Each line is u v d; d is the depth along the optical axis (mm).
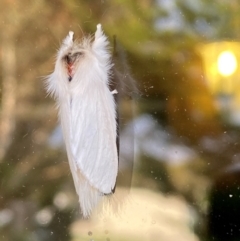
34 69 213
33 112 215
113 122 198
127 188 207
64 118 199
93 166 198
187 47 210
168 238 209
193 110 209
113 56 203
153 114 208
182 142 209
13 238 216
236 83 209
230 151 209
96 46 198
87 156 198
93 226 210
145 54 208
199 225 208
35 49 212
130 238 209
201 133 209
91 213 205
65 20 209
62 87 198
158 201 209
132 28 208
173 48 209
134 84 206
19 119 216
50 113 214
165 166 209
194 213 209
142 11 209
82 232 211
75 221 213
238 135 209
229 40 209
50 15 209
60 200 215
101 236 210
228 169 209
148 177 209
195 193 209
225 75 209
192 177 209
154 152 208
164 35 209
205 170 209
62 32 209
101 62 197
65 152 214
